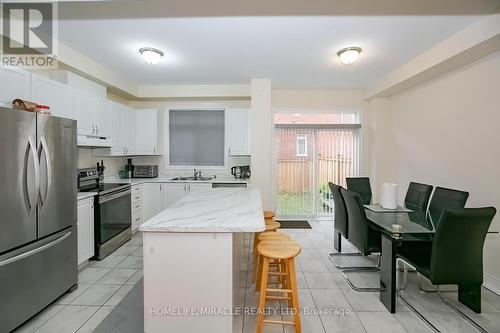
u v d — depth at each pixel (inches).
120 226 145.8
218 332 68.4
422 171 151.9
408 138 164.9
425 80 145.7
